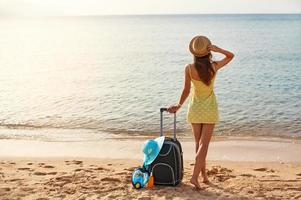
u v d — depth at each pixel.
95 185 6.09
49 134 12.87
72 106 18.16
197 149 5.75
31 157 9.84
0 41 75.81
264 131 13.18
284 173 7.85
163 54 48.59
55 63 39.38
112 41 74.00
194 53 5.50
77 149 10.80
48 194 5.71
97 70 33.84
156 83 26.00
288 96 20.42
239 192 5.68
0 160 9.36
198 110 5.57
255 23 173.12
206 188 5.82
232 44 61.34
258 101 19.16
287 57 42.03
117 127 13.95
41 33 112.44
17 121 14.96
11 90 23.28
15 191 5.86
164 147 5.84
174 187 5.84
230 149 10.64
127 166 8.44
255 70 32.06
